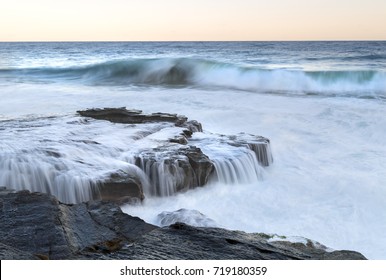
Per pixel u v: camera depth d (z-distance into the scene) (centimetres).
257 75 2231
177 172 763
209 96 1742
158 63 2528
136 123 1062
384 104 1591
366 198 766
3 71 2788
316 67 3325
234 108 1491
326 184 836
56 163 721
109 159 768
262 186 833
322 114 1410
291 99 1720
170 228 385
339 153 1040
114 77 2575
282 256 348
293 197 777
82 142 831
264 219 685
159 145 851
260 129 1246
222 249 348
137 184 703
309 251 388
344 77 2155
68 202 684
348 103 1616
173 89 2034
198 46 11275
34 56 6694
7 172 703
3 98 1698
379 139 1154
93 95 1778
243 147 912
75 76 2677
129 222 456
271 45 11162
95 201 504
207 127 1270
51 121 1019
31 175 699
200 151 837
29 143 804
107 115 1099
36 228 420
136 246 346
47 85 2220
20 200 488
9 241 394
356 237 630
